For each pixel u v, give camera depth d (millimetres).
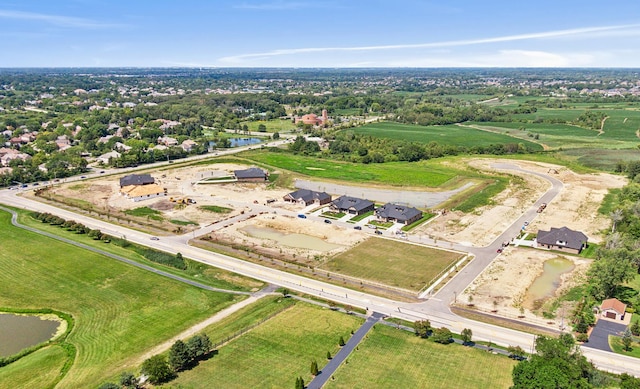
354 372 78750
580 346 86625
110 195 193250
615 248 118312
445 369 79562
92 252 132625
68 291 109938
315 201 183000
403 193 198125
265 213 169875
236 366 80688
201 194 195500
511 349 82500
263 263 125688
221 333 91188
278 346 86688
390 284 113000
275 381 76500
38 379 78125
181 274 119312
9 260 126750
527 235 145750
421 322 90500
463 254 131250
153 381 76000
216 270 121438
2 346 88875
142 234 147875
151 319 97438
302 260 127500
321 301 104812
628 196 169750
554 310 100000
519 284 112438
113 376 78312
